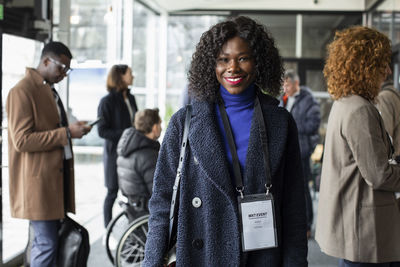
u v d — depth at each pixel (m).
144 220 2.93
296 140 1.25
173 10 7.86
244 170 1.18
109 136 3.89
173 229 1.23
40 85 2.50
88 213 5.21
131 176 3.01
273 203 1.16
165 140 1.26
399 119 2.30
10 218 3.15
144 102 7.27
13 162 2.45
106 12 5.60
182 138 1.23
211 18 7.94
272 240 1.17
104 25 5.57
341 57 1.75
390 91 2.33
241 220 1.16
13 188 2.45
